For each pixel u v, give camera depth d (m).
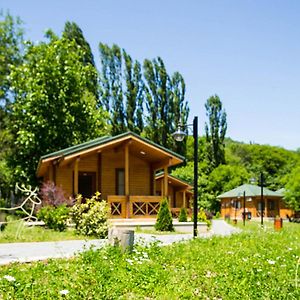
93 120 33.78
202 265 8.92
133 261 8.66
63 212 18.16
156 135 49.88
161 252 10.44
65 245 13.28
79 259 9.17
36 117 30.80
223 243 12.60
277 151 80.25
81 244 13.60
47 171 27.14
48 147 31.98
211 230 23.06
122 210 22.80
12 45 36.56
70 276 7.47
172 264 9.14
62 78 32.22
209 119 63.03
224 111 63.25
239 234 15.60
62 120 31.75
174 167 54.34
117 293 6.42
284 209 59.84
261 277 7.46
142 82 49.91
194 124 15.16
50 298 5.97
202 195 59.09
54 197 20.83
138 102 49.31
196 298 6.39
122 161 25.72
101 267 8.12
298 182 49.34
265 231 17.64
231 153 82.94
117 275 7.51
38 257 9.87
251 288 6.68
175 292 6.66
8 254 10.91
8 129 33.62
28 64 33.66
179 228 21.70
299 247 12.21
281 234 16.36
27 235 15.72
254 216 58.56
